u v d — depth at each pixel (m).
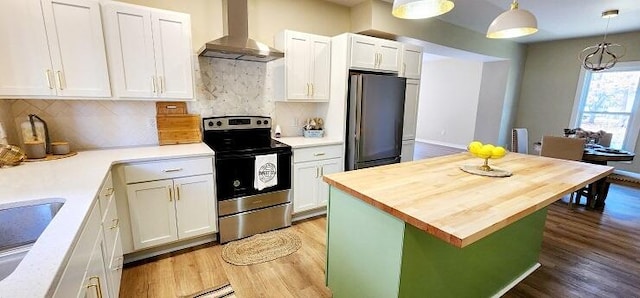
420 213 1.14
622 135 4.87
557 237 2.74
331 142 2.99
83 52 1.96
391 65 3.28
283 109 3.27
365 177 1.68
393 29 3.49
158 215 2.18
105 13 2.00
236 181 2.48
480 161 2.16
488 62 5.86
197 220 2.36
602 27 4.29
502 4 3.31
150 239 2.18
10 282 0.66
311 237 2.66
